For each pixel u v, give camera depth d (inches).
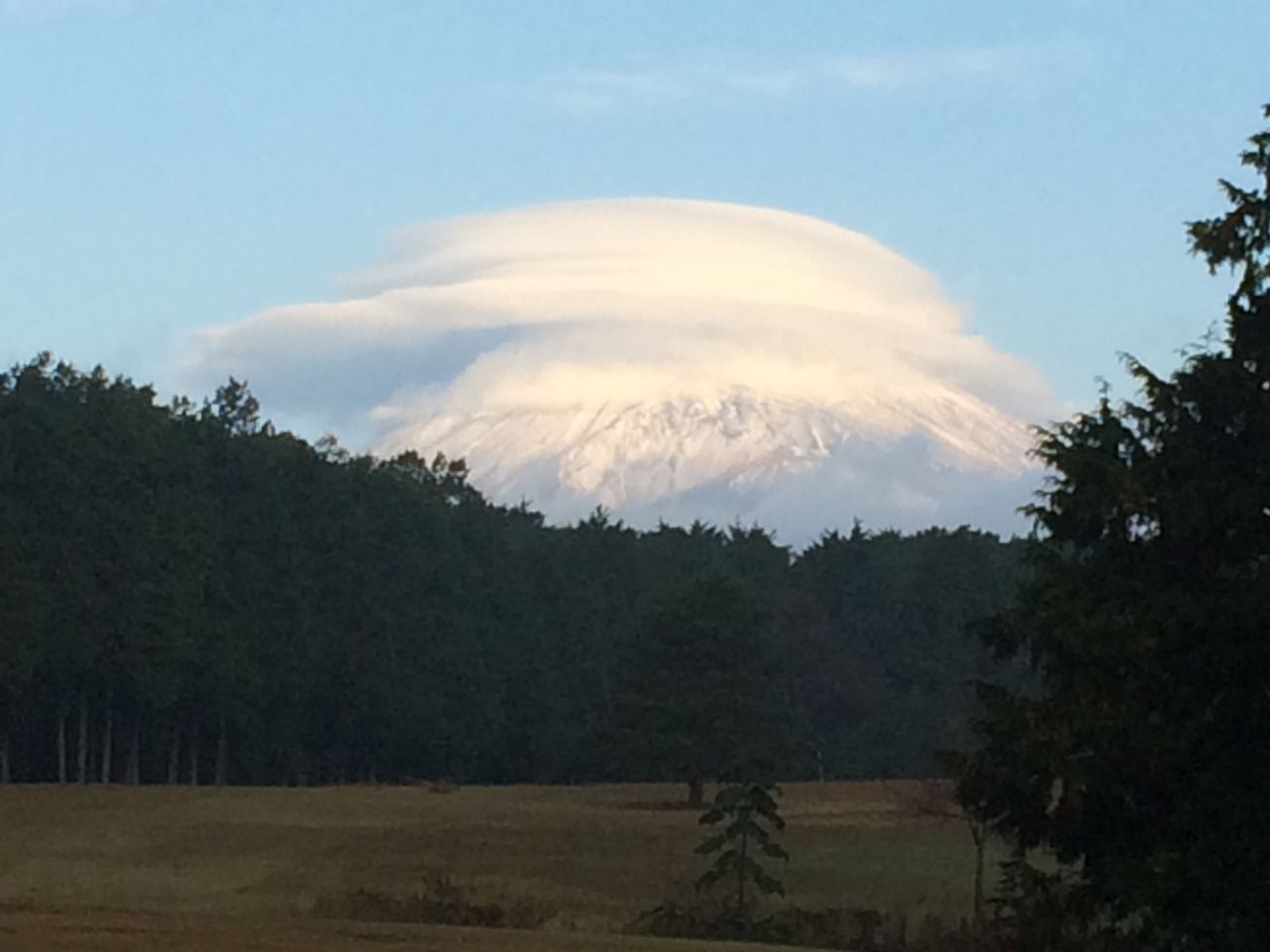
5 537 3019.2
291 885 1800.0
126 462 3267.7
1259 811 706.8
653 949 930.7
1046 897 826.8
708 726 3038.9
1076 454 791.7
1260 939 703.7
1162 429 805.9
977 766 818.8
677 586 3321.9
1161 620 739.4
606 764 3385.8
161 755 3713.1
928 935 1306.6
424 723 3934.5
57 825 2359.7
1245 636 725.9
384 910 1398.9
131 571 3179.1
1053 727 761.6
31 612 3009.4
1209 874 700.7
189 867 1972.2
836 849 2132.1
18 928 936.3
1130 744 737.0
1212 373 791.7
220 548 3489.2
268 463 3814.0
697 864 1995.6
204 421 3828.7
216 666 3344.0
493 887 1781.5
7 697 3248.0
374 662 3853.3
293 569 3683.6
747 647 3191.4
